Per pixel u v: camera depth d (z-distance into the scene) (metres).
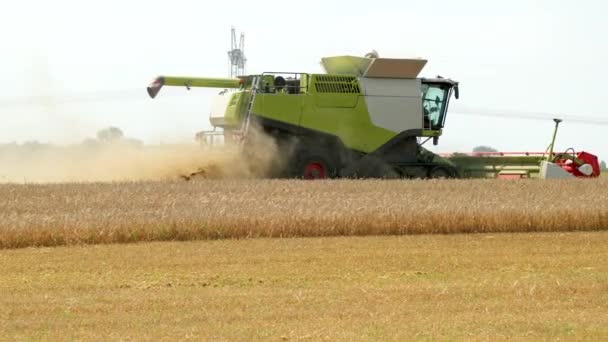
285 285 23.17
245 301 20.75
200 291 22.25
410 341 17.00
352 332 17.66
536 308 19.88
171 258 28.14
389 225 35.28
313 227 34.72
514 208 37.09
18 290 22.44
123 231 32.81
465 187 47.84
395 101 58.94
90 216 34.00
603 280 23.38
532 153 63.50
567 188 47.78
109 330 17.88
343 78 58.12
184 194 42.53
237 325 18.27
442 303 20.44
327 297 21.23
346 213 35.22
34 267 26.39
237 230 34.00
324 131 57.50
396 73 59.06
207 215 34.16
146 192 43.47
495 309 19.77
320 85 57.56
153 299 21.05
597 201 40.38
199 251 29.83
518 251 29.83
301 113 57.00
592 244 31.83
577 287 22.27
